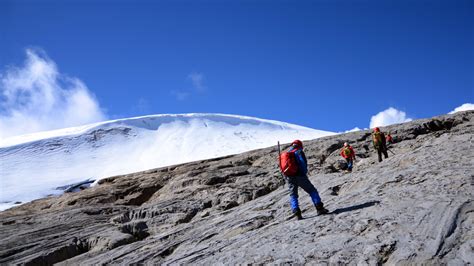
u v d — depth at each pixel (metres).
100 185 33.53
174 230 13.17
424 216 6.87
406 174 10.18
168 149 162.50
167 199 21.92
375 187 10.04
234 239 9.18
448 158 10.95
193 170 31.08
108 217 19.53
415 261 5.65
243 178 23.91
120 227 15.68
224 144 170.38
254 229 10.09
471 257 5.43
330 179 14.04
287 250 7.07
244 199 17.53
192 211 17.34
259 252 7.40
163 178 29.59
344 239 6.85
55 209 24.55
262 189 18.16
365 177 11.87
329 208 9.41
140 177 33.12
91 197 28.14
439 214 6.80
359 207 8.46
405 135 30.06
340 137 35.31
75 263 12.33
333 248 6.60
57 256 13.53
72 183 113.62
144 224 16.02
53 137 165.75
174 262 8.66
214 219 13.11
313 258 6.45
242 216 12.02
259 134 192.75
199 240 10.42
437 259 5.58
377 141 17.31
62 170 132.00
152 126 195.12
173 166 35.75
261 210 12.34
